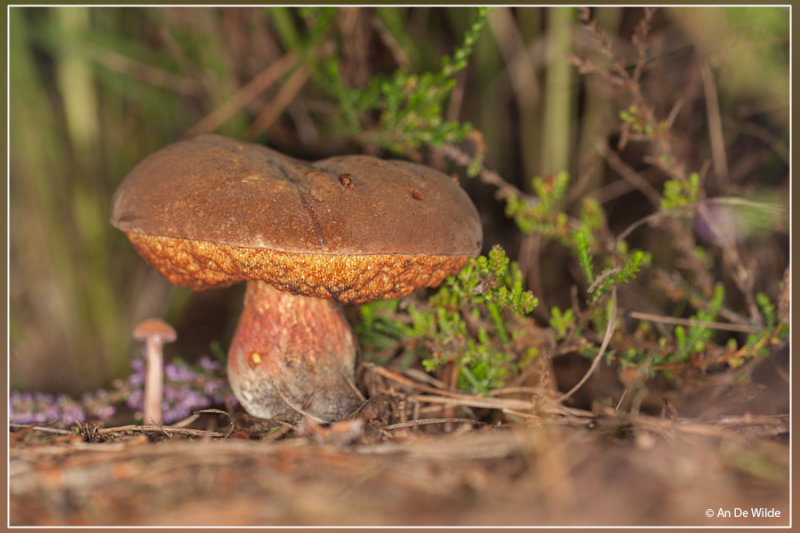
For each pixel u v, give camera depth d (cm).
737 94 88
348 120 85
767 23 82
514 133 92
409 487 71
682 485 71
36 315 90
